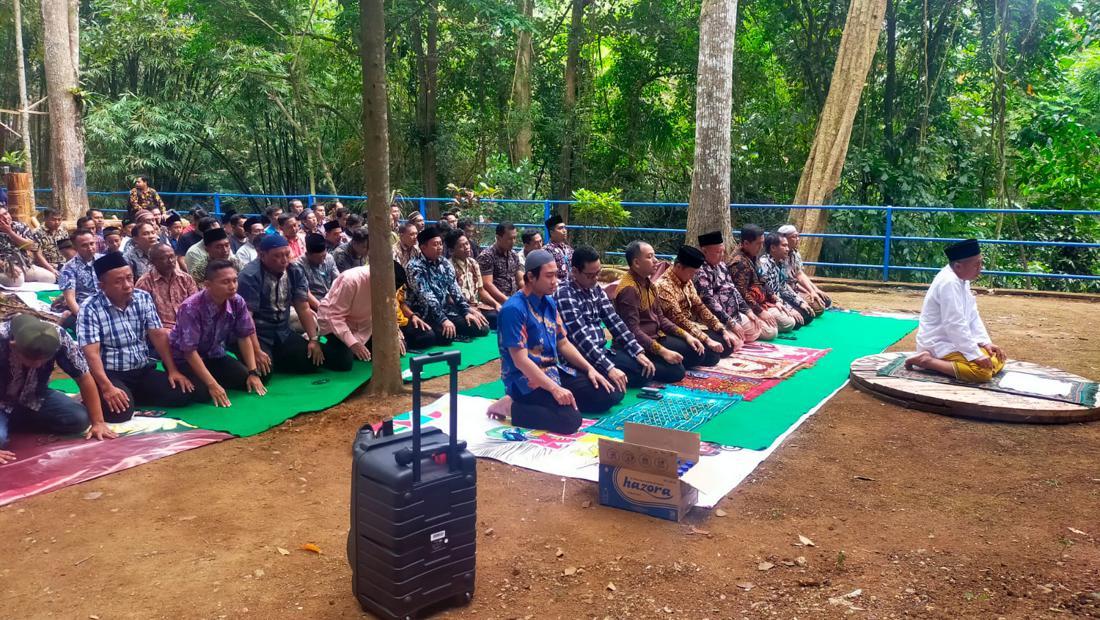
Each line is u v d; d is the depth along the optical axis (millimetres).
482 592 3217
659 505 3867
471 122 18172
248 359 6055
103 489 4250
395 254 8086
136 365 5562
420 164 18375
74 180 14883
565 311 5637
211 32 15836
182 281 6449
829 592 3176
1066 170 14508
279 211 10992
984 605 3043
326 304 6660
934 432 5098
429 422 5324
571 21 17984
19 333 4461
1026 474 4363
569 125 17453
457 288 8086
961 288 5867
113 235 8305
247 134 19141
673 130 18344
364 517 2959
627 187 18344
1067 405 5242
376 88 5602
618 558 3482
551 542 3643
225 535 3738
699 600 3139
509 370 5164
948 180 14969
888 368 6336
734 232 14453
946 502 4020
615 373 5543
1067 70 15172
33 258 10641
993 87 14148
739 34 16922
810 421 5379
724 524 3811
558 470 4461
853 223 14023
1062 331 8398
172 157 19531
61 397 5031
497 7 14984
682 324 6715
